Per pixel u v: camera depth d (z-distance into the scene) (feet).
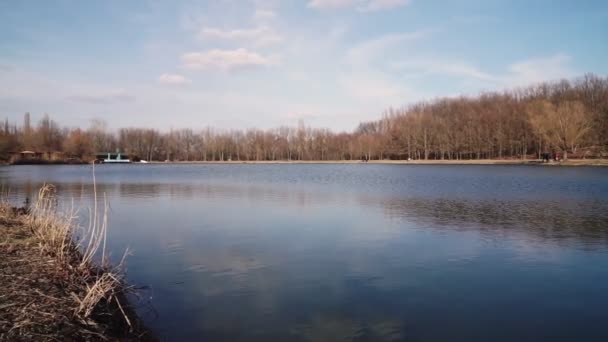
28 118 322.34
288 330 23.43
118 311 24.36
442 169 200.13
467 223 54.90
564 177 130.11
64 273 27.04
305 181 132.57
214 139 382.42
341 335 22.93
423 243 44.04
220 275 33.12
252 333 23.02
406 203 74.95
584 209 65.46
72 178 145.59
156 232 49.65
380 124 360.89
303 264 36.32
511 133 256.11
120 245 42.96
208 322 24.31
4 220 43.55
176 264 36.09
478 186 106.01
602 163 188.34
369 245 43.16
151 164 334.85
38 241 35.27
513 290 30.04
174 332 22.99
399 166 248.73
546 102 254.27
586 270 34.65
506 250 41.16
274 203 76.48
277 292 29.35
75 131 319.88
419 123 299.17
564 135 213.05
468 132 272.51
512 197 81.76
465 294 29.19
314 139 371.35
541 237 46.55
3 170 203.10
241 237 46.96
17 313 20.51
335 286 30.71
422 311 26.27
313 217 60.44
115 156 362.12
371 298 28.35
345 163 322.55
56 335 18.95
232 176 163.84
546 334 23.20
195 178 150.82
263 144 376.07
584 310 26.45
